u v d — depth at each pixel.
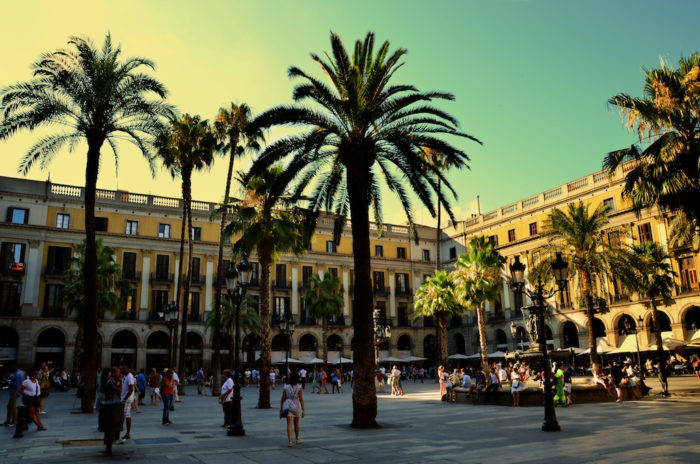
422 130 14.79
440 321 33.62
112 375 9.75
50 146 18.70
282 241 20.14
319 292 44.09
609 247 28.23
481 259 32.41
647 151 18.20
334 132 14.34
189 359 45.31
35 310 39.81
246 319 38.81
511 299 48.41
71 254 42.00
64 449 9.68
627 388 19.81
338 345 52.25
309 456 8.83
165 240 45.53
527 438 10.64
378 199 15.98
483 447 9.60
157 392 21.75
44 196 41.56
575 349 37.97
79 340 35.88
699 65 17.61
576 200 42.50
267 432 12.36
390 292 55.34
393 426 13.27
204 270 46.94
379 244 56.47
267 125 14.40
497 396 20.02
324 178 15.62
